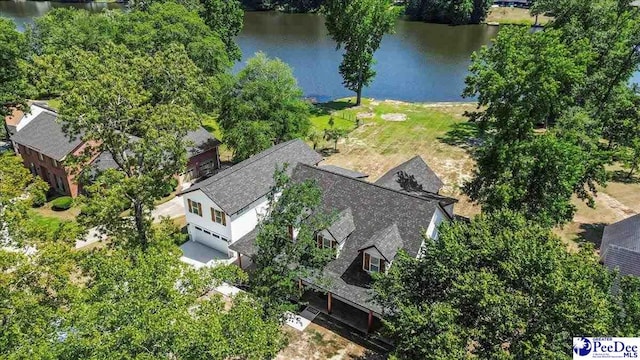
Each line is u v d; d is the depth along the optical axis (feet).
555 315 64.75
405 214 107.24
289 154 147.54
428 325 71.00
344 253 108.68
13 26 193.06
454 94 272.10
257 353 66.03
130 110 105.09
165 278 64.85
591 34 160.76
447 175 174.50
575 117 122.31
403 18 455.22
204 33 208.95
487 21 431.84
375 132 217.77
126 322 58.75
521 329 65.67
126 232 104.94
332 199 116.88
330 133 201.26
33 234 79.77
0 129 195.83
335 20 245.45
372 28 239.71
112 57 127.44
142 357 54.19
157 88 130.41
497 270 74.64
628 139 158.20
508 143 116.88
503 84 113.50
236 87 176.35
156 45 193.26
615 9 165.27
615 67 157.58
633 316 67.15
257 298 84.58
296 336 103.71
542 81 111.34
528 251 71.82
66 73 121.29
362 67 248.11
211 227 134.00
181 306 63.31
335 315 109.70
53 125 173.58
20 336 63.10
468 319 71.82
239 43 368.07
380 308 96.68
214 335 58.70
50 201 164.96
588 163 121.60
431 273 79.20
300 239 92.84
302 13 490.49
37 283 75.51
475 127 218.79
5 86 178.40
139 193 103.91
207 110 188.34
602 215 146.82
